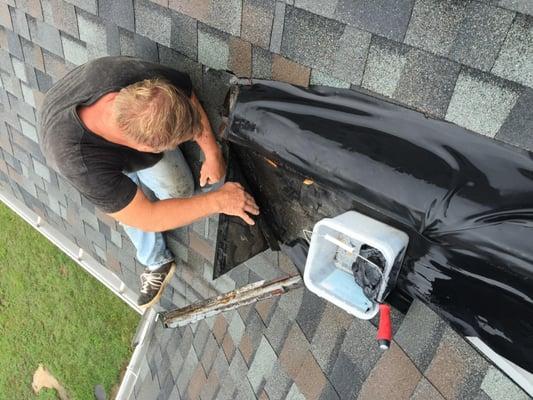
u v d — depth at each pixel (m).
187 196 2.90
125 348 4.98
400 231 1.78
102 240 4.41
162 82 1.95
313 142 1.86
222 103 2.41
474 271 1.63
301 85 1.99
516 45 1.41
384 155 1.69
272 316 2.94
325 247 1.92
